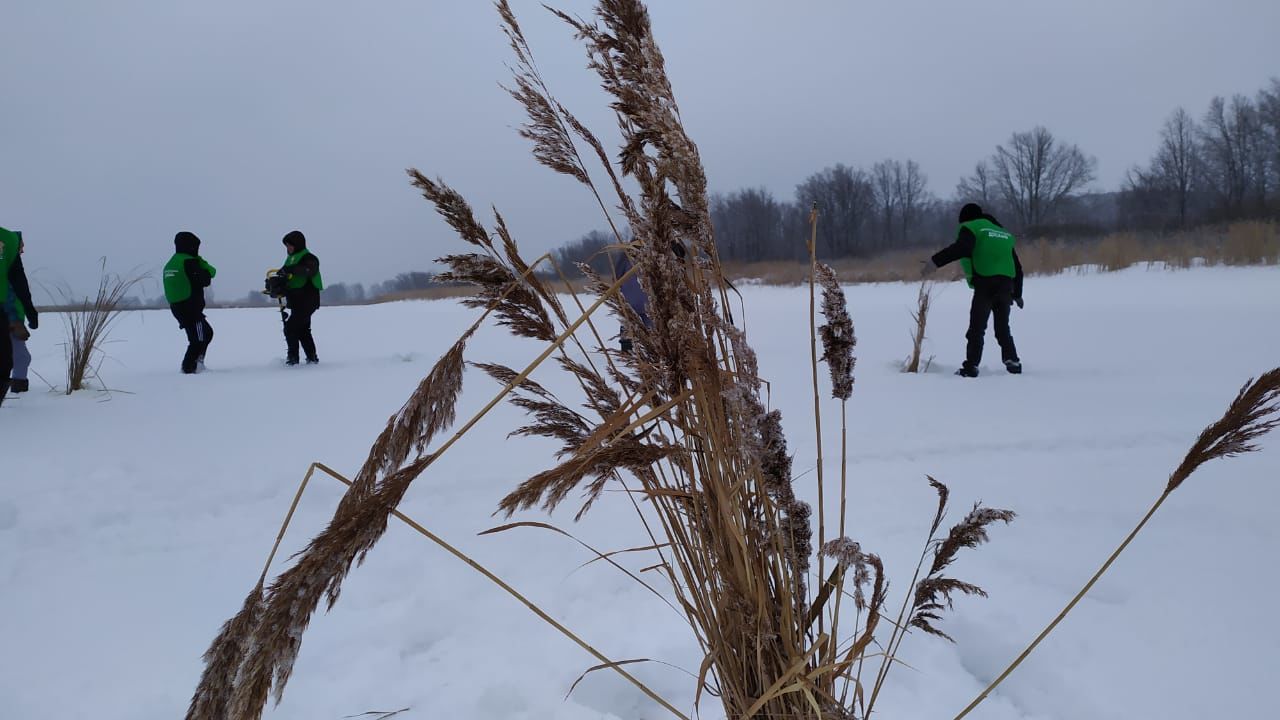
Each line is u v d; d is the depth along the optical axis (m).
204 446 5.25
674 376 1.22
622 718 2.01
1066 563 2.86
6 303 7.20
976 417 5.41
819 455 1.27
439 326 16.83
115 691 2.24
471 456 4.71
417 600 2.74
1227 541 3.00
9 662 2.41
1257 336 9.58
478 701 2.10
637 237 1.23
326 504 3.96
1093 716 1.95
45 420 6.21
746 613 1.27
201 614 2.75
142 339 14.72
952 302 18.58
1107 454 4.38
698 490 1.34
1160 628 2.36
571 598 2.74
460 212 1.28
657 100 1.15
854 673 2.17
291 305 9.97
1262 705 1.96
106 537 3.50
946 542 1.36
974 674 2.20
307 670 2.31
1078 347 9.51
